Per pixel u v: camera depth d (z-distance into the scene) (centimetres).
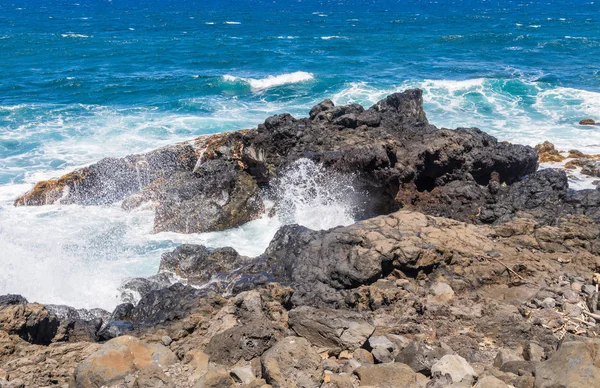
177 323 1025
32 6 11988
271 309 1041
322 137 1852
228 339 871
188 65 4747
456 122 2862
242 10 11019
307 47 5644
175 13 10175
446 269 1160
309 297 1112
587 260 1192
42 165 2322
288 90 3697
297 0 14925
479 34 6250
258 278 1199
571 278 1121
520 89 3459
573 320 980
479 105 3175
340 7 11862
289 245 1309
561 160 2144
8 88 3788
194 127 2836
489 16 9075
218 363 852
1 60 4875
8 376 812
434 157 1741
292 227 1364
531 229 1312
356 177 1688
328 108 1998
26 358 870
